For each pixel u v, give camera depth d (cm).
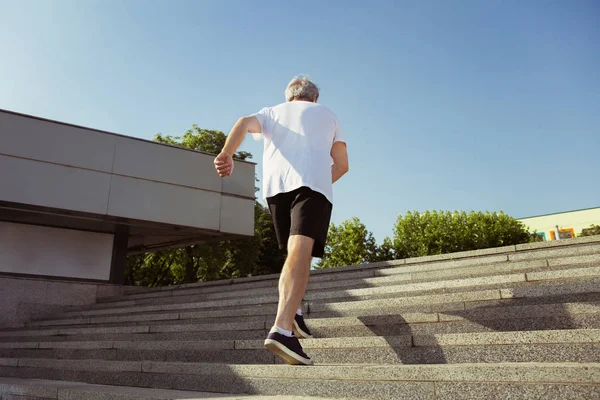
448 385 213
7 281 1091
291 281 258
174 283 2347
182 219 1255
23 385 366
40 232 1169
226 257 2283
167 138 2317
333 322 392
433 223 2628
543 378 192
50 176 1100
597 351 246
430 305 423
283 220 287
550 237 4212
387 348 308
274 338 249
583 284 364
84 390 306
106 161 1182
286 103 310
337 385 243
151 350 450
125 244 1288
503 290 394
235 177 1383
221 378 295
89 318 818
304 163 278
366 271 787
